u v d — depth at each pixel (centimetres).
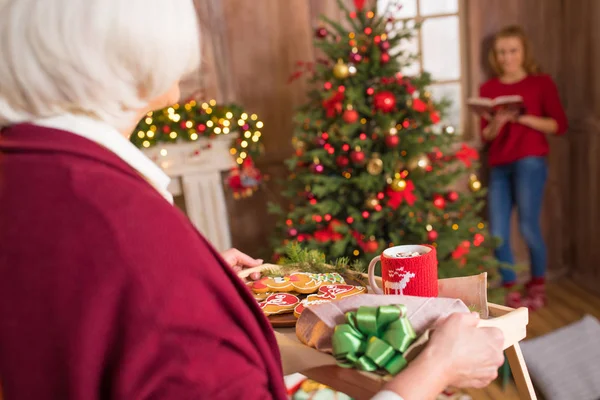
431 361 64
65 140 54
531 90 291
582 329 199
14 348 51
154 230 52
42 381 51
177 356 51
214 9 295
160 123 266
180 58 57
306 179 243
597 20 296
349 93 228
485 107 294
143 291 50
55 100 55
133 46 54
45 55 53
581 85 316
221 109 278
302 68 310
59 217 50
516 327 80
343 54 240
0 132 58
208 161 281
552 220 341
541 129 290
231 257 114
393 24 244
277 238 280
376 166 226
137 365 50
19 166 53
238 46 302
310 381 158
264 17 302
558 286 335
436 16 316
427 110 240
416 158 233
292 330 89
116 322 50
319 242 237
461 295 87
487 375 66
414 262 83
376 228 242
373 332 72
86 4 53
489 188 314
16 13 54
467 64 321
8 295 51
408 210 234
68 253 50
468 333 67
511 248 325
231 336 55
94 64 54
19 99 55
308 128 251
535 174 296
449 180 249
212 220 289
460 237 247
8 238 51
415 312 73
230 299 56
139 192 54
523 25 318
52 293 50
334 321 76
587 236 328
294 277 106
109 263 50
